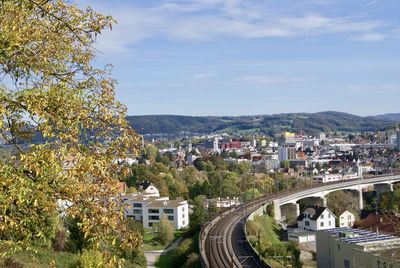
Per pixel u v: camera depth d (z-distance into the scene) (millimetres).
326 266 66750
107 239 12602
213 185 165000
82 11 13555
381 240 57156
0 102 11703
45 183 11648
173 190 168875
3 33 12016
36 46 13164
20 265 37406
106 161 12500
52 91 12398
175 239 105500
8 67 12789
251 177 196375
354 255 55969
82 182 12281
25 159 11289
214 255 67438
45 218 13188
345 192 179250
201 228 91438
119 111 13203
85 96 12914
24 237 12773
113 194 12414
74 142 12250
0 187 11180
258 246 75625
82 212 12086
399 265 44719
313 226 118812
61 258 48000
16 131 12570
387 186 182500
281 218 144375
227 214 111312
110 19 13633
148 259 85000
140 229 99438
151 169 188000
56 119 12250
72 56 13570
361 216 124938
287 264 73562
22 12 12695
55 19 13336
